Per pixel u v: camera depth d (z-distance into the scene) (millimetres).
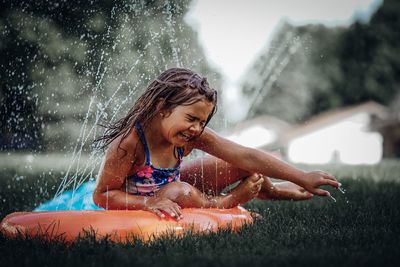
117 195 3084
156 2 8617
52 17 8953
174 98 2953
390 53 26766
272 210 3980
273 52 23828
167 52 8664
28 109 9852
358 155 27219
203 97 2939
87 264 2289
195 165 3520
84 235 2719
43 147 10383
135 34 8586
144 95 3102
